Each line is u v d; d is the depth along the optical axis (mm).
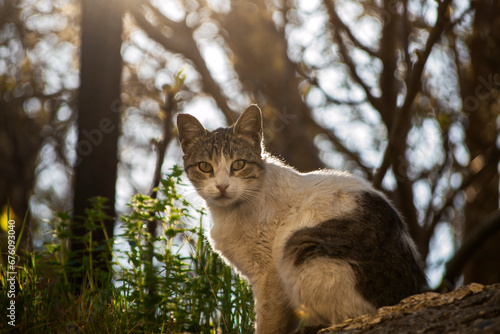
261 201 4367
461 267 8898
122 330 3990
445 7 5172
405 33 7660
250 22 12039
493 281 12133
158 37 10391
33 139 14625
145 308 4355
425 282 4176
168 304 4516
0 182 13883
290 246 3992
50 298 4352
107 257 5105
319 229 4004
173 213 4535
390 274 3832
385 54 8797
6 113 13969
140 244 4523
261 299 4270
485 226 8648
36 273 4523
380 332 3021
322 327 3820
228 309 4484
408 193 8234
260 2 11977
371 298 3746
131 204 4609
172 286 4434
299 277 3846
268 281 4262
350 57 9953
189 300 4562
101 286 4762
